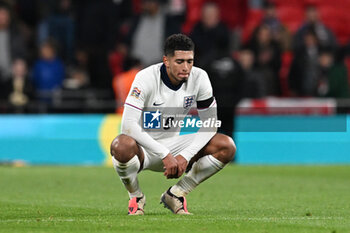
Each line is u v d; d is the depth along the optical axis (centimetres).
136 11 6475
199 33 5828
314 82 6097
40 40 6288
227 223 2184
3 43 5847
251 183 3878
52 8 6412
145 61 5953
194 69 2427
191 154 2386
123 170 2359
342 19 7356
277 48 6066
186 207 2598
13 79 5516
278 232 2022
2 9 5841
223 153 2431
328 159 5525
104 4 6184
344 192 3450
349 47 6488
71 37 6281
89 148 5350
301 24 6812
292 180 4075
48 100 5475
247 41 6250
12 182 3866
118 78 5431
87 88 5584
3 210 2644
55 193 3338
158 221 2223
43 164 5288
